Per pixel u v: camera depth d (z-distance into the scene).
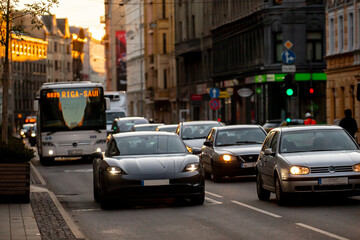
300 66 105.88
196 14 144.50
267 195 33.12
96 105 67.81
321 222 25.08
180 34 157.75
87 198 37.75
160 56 176.38
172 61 169.38
